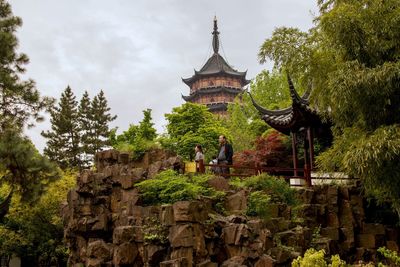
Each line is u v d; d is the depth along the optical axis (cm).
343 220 1625
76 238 1705
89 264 1459
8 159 1653
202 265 1247
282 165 2434
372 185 1302
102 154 1831
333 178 1692
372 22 1256
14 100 2148
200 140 2900
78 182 1716
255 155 2389
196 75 6341
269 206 1470
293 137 2023
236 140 3188
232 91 6231
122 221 1522
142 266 1370
